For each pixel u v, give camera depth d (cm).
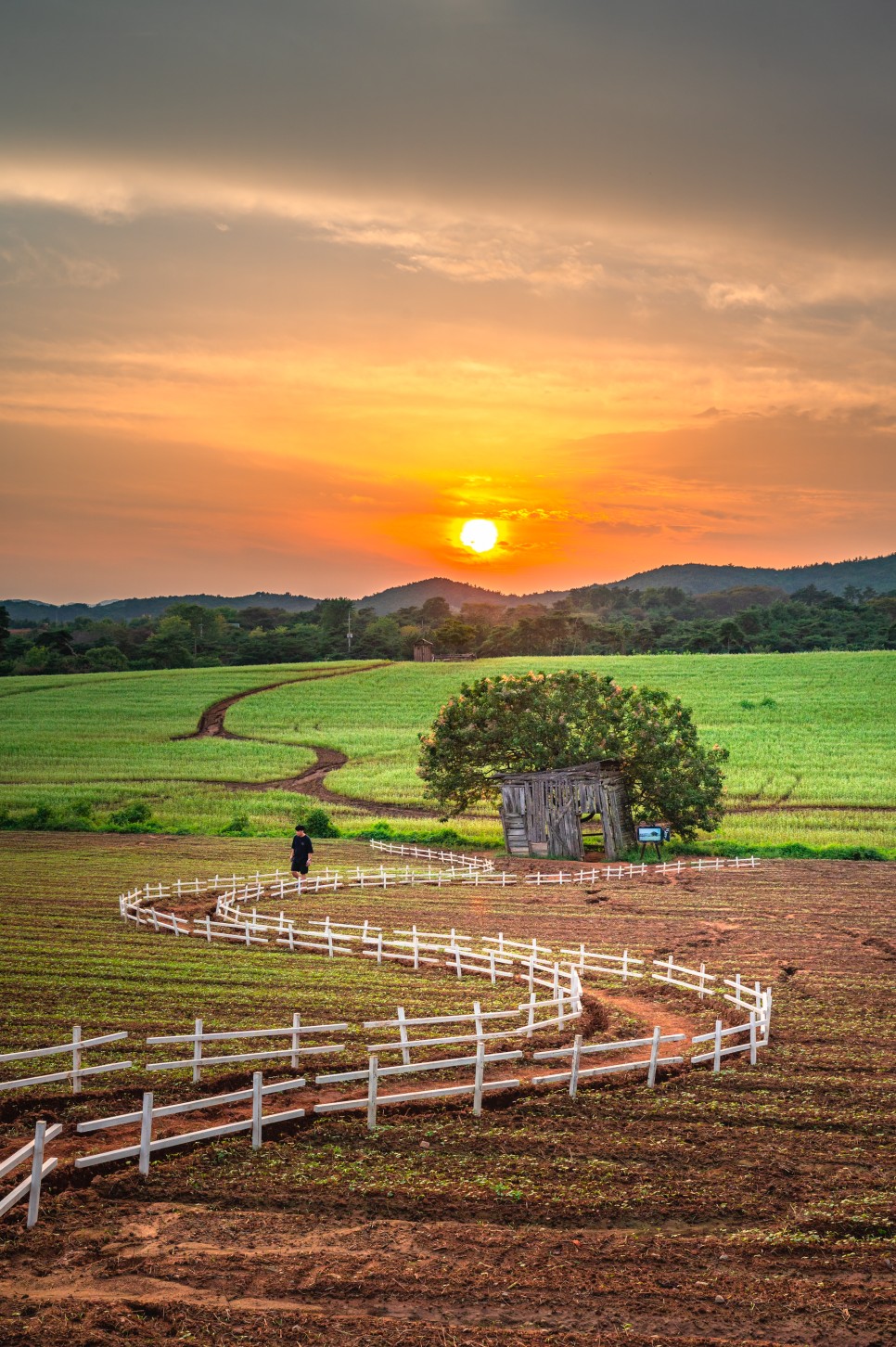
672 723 4947
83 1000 1912
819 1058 1602
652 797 4872
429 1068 1363
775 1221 1058
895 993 2047
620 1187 1134
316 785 6931
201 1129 1278
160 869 3931
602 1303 898
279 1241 999
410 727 9112
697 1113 1362
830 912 3059
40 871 3831
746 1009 1883
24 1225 1018
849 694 10012
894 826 5391
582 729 4834
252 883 3600
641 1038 1722
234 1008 1867
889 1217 1058
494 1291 913
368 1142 1255
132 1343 819
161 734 8769
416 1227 1033
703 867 4141
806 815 5684
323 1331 844
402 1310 883
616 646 19562
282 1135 1277
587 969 2252
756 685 10756
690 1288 925
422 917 2994
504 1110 1370
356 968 2297
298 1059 1559
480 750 4984
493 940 2584
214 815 5775
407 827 5509
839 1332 858
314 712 9938
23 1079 1416
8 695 11094
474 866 4169
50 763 7481
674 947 2533
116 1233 1009
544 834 4691
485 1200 1096
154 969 2214
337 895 3488
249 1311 871
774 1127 1313
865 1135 1288
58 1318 848
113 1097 1393
